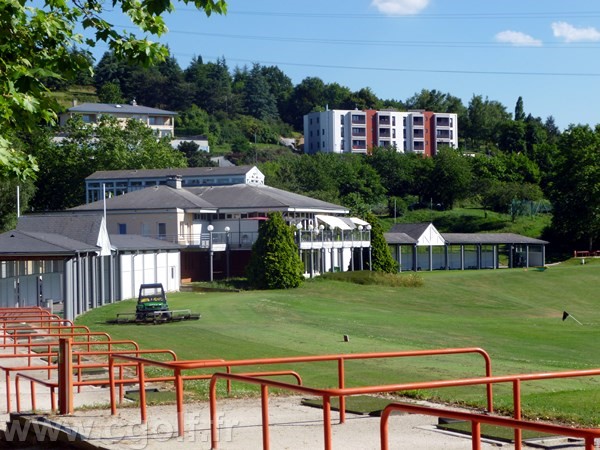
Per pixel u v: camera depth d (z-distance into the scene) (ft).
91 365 50.52
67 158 378.94
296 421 47.16
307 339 119.65
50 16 51.80
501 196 438.81
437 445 39.83
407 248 357.20
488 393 48.93
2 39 50.49
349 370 85.46
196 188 291.38
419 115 636.07
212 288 222.69
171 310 159.02
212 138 627.87
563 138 387.55
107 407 51.85
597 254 369.71
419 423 46.11
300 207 269.64
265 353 101.65
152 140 404.77
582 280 276.21
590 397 56.49
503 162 490.90
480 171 474.08
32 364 77.97
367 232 277.64
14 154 57.98
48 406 55.93
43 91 52.11
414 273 292.81
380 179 474.08
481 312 199.11
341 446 39.75
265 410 34.27
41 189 377.09
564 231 383.04
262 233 228.84
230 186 288.92
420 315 177.06
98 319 151.02
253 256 229.25
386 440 27.68
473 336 138.00
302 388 32.01
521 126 629.10
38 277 152.97
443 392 67.15
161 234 259.39
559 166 385.29
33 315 104.73
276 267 224.94
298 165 454.40
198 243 258.16
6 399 57.41
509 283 266.57
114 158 380.78
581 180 373.61
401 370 85.87
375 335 130.31
